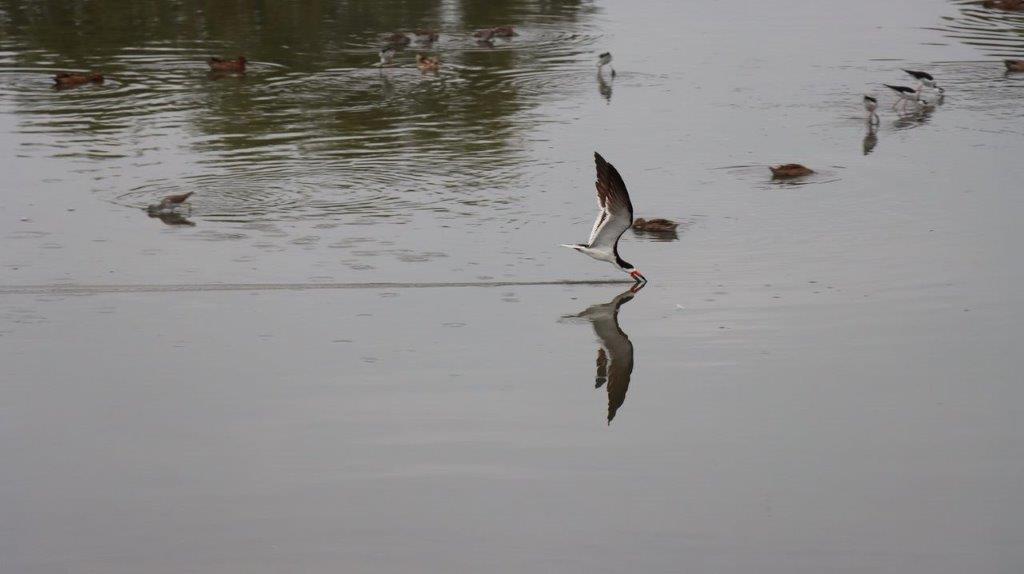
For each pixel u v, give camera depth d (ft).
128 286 67.77
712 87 116.98
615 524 44.47
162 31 142.72
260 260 71.56
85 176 88.22
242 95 113.39
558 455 49.49
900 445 49.96
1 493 46.70
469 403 54.03
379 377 56.65
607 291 67.41
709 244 74.43
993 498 45.96
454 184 86.33
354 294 66.80
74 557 42.55
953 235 74.79
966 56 128.88
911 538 43.50
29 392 55.36
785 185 85.87
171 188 85.40
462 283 68.44
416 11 155.84
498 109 108.58
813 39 140.26
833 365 57.62
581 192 84.43
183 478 47.75
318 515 45.06
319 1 160.35
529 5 161.68
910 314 63.31
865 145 95.91
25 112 107.45
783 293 66.59
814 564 42.06
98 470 48.42
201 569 41.78
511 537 43.62
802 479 47.50
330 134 100.07
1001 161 90.53
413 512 45.21
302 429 51.55
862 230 76.23
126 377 56.90
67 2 158.20
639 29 147.13
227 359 58.70
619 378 56.59
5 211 80.18
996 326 61.57
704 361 58.39
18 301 65.67
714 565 41.93
